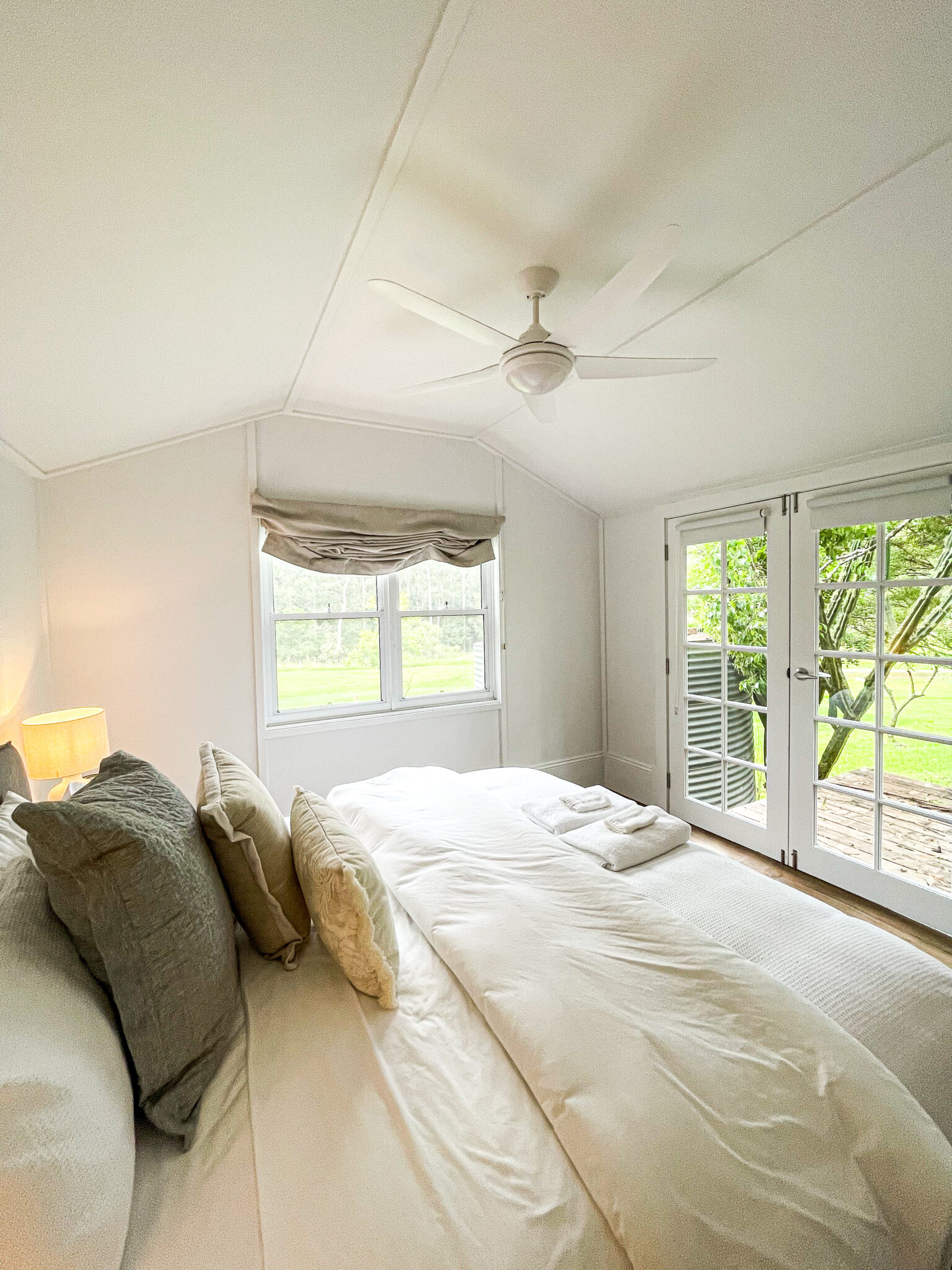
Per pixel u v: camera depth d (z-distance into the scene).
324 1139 0.85
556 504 4.14
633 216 1.59
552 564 4.13
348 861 1.18
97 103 0.97
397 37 1.02
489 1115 0.90
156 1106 0.86
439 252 1.74
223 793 1.29
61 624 2.68
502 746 3.96
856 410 2.36
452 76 1.13
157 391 2.29
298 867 1.29
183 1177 0.80
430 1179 0.79
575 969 1.16
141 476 2.84
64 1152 0.63
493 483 3.87
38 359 1.71
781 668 3.03
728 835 3.39
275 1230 0.73
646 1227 0.72
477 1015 1.12
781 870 3.02
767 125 1.28
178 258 1.49
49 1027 0.75
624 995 1.10
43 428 2.17
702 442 2.98
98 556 2.75
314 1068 0.98
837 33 1.07
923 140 1.31
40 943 0.88
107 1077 0.78
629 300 1.48
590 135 1.31
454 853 1.63
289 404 3.05
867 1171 0.85
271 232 1.51
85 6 0.82
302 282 1.81
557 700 4.18
